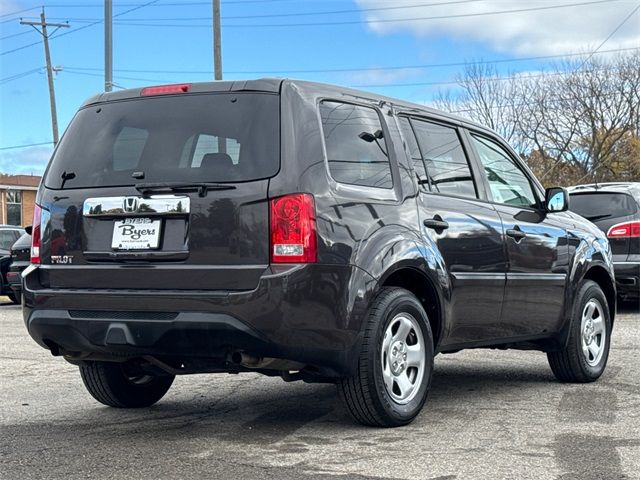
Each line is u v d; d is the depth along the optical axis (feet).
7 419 18.29
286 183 15.05
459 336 18.70
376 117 17.63
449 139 19.74
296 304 14.80
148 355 15.90
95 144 16.99
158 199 15.67
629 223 39.45
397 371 16.88
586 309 22.89
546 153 147.23
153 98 16.76
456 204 18.84
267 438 16.17
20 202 168.14
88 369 18.66
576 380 22.59
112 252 15.99
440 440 15.88
